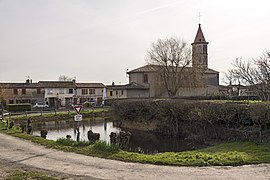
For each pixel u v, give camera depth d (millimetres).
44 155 12273
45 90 65688
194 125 21891
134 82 60125
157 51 49781
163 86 51375
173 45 50969
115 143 14125
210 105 19469
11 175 9086
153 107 26500
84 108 52375
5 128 23750
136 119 29500
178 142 20844
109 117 42531
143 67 61062
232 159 10766
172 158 11141
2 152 13102
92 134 15414
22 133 20312
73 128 30844
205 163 10305
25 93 64188
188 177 8625
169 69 49375
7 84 64875
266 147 13711
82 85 70562
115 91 64938
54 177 8758
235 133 17828
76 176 8867
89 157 11703
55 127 31781
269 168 9562
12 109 49594
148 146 19266
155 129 26359
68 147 13820
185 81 49469
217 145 17016
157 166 10117
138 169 9703
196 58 50688
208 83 64125
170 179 8445
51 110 49719
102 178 8617
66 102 67188
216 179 8367
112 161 10945
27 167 10195
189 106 21594
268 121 15477
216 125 19578
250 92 31453
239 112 17750
